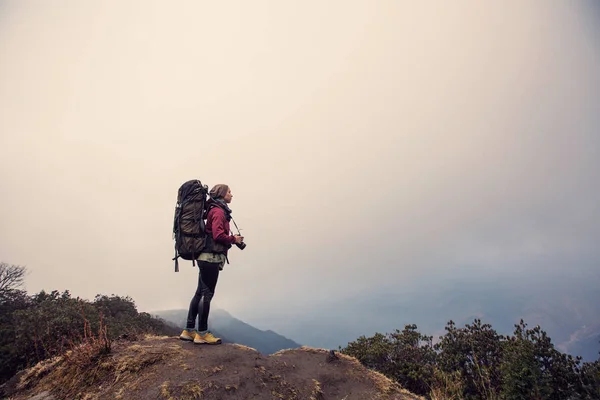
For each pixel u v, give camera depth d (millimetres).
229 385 3516
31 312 10711
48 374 4184
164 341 4793
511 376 6926
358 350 8641
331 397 4320
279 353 5324
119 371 3723
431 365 7812
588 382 6590
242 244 4711
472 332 9234
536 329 7738
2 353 7973
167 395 3199
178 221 4375
